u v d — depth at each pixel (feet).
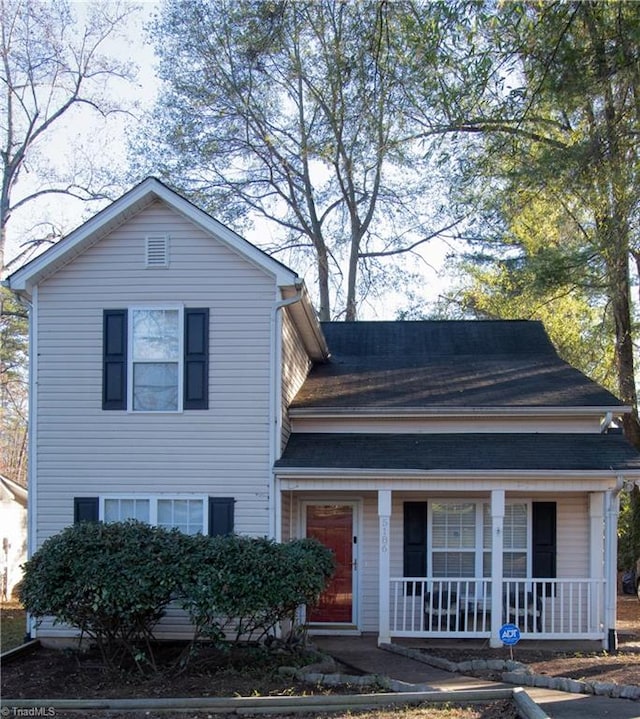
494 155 51.83
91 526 37.78
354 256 99.60
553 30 36.65
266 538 39.78
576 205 61.31
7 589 73.15
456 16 34.45
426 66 43.50
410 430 49.70
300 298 44.93
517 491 46.47
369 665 38.42
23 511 79.05
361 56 38.52
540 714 25.81
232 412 44.45
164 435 44.60
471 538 48.65
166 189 44.57
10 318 120.16
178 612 43.04
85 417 44.93
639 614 59.36
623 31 37.96
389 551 46.39
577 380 53.31
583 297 82.28
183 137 92.73
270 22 38.68
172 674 36.22
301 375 54.13
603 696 30.48
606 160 48.06
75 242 44.65
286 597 35.88
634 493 73.26
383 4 34.50
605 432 49.49
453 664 37.19
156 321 45.24
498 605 43.24
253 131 94.17
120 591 34.65
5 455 149.48
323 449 46.65
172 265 45.24
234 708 29.91
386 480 43.80
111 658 37.47
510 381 53.47
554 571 47.88
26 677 36.50
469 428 49.57
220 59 88.74
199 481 44.24
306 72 84.48
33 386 45.21
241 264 45.03
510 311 90.07
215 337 44.80
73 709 30.27
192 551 36.65
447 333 64.59
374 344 63.72
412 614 44.50
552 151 50.11
